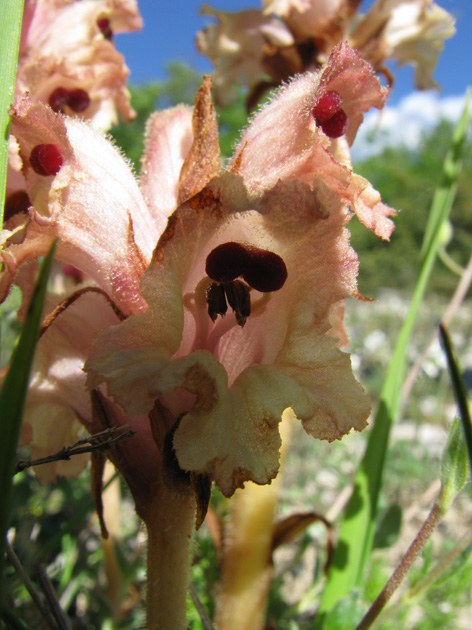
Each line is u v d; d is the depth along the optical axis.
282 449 0.08
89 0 0.07
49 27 0.07
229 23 0.11
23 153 0.05
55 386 0.05
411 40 0.10
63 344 0.05
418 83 0.11
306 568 0.12
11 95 0.05
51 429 0.06
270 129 0.05
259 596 0.08
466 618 0.10
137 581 0.09
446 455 0.05
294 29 0.10
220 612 0.08
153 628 0.05
